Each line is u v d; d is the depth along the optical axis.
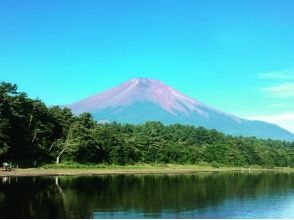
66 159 142.00
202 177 116.75
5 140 113.56
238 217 47.31
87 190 69.94
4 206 51.06
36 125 132.88
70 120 154.12
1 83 119.31
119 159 158.75
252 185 90.12
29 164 125.81
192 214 48.78
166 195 66.00
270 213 50.16
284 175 144.50
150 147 177.50
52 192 65.69
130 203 56.41
